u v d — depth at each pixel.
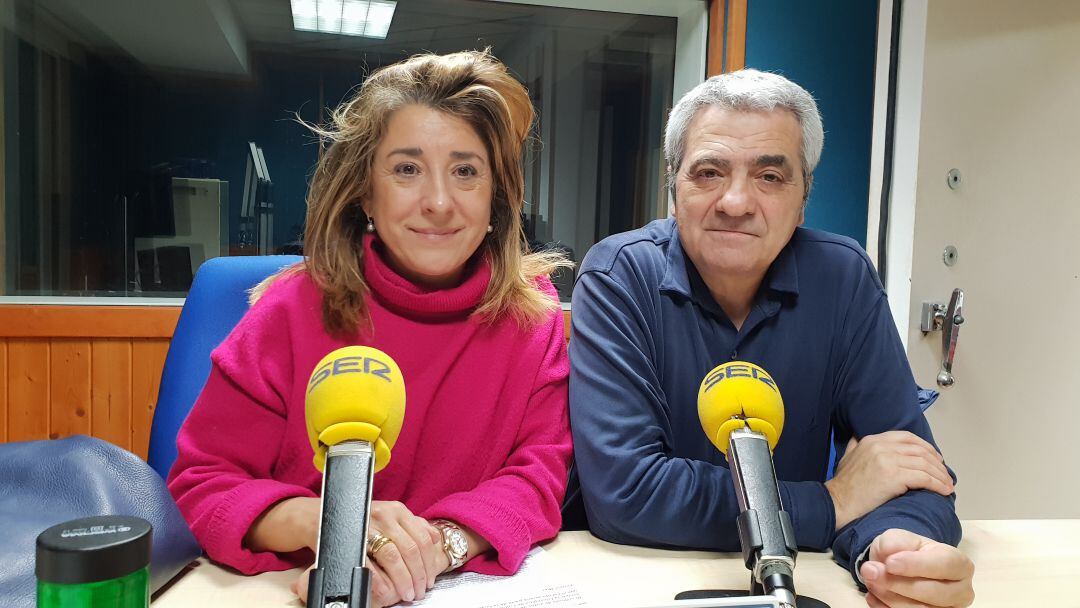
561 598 0.81
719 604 0.57
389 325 1.08
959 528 0.98
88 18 2.49
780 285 1.20
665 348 1.19
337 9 2.61
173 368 1.29
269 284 1.20
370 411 0.66
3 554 0.69
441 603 0.79
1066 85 2.18
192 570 0.87
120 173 2.56
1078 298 2.21
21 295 2.48
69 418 2.40
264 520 0.88
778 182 1.12
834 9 2.33
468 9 2.64
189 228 2.62
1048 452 2.22
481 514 0.89
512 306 1.13
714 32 2.40
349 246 1.10
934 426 2.11
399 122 1.03
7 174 2.46
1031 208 2.17
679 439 1.19
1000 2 2.11
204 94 2.60
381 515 0.84
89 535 0.38
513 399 1.10
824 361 1.22
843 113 2.35
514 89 1.09
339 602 0.54
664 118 2.71
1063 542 1.00
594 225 2.77
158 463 1.24
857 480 0.99
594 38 2.70
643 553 0.97
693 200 1.13
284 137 2.66
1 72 2.42
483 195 1.07
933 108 2.06
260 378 1.03
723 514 0.96
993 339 2.16
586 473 1.04
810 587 0.86
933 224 2.08
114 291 2.56
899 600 0.78
